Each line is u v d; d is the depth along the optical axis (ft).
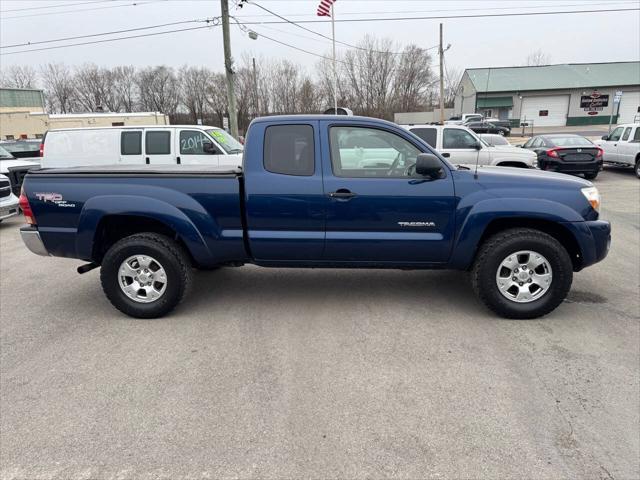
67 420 9.04
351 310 14.25
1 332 13.14
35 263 20.52
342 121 13.17
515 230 13.03
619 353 11.35
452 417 8.96
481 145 34.91
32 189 13.60
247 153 13.20
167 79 229.45
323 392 9.85
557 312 13.89
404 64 193.47
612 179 45.11
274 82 177.88
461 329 12.80
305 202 13.07
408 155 13.20
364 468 7.66
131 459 7.95
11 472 7.66
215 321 13.62
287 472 7.59
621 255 20.01
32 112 127.24
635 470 7.57
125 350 11.91
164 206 13.21
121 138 32.63
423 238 13.09
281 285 16.62
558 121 156.25
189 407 9.39
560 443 8.21
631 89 149.89
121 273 13.62
